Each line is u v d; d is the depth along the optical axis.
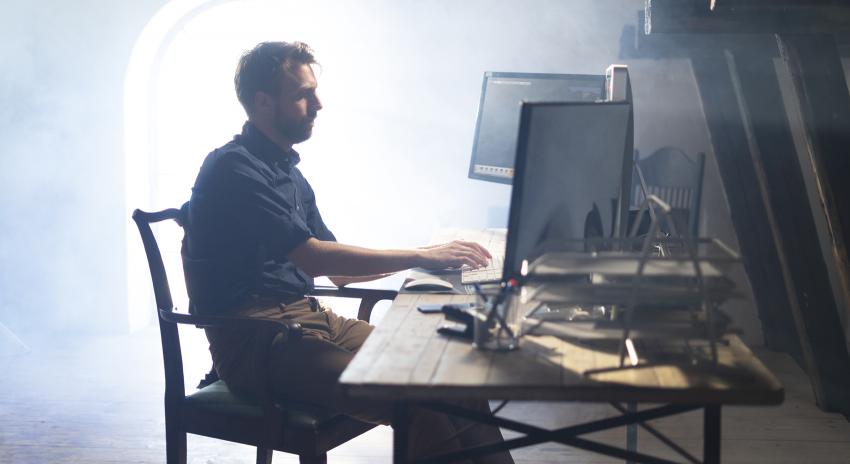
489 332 1.61
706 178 4.82
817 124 3.35
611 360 1.47
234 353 2.18
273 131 2.52
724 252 1.46
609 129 1.79
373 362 1.48
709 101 4.43
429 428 1.91
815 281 3.73
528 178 1.50
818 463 3.09
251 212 2.31
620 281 1.48
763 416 3.60
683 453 1.61
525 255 1.57
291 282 2.45
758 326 4.77
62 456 3.19
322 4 5.18
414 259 2.32
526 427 1.46
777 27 3.44
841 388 3.63
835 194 3.26
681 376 1.37
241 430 2.09
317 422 2.03
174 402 2.16
